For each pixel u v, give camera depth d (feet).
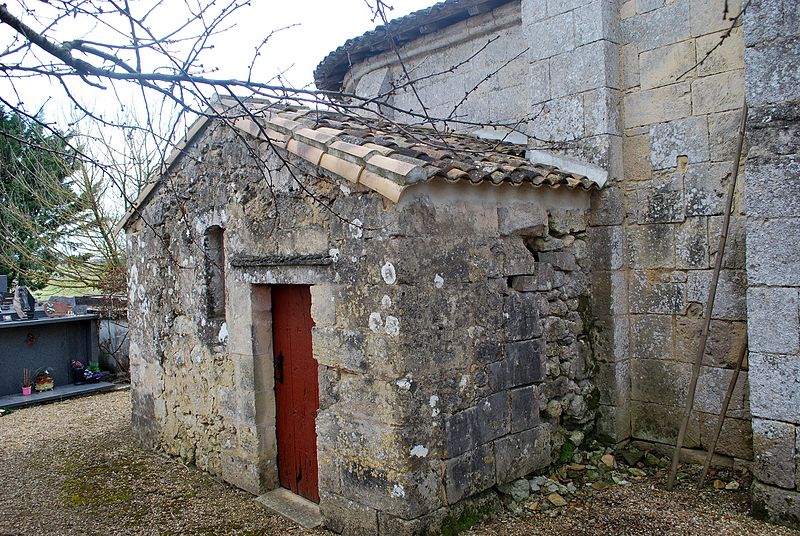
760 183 13.83
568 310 17.83
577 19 18.49
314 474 16.16
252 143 16.58
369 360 13.47
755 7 13.97
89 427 25.85
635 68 18.12
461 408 14.15
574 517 14.53
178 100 9.91
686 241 17.16
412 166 12.40
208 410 19.03
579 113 18.53
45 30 9.50
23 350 32.37
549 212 17.12
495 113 23.16
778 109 13.65
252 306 16.94
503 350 15.37
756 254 13.94
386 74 26.76
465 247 14.46
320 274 14.61
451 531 13.65
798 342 13.38
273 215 15.97
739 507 14.71
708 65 16.60
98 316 35.47
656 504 15.08
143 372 22.54
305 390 16.33
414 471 12.97
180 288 20.11
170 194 20.35
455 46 24.43
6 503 17.49
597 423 18.35
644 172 17.97
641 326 18.17
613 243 17.98
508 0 21.59
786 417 13.61
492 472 14.84
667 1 17.39
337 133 14.94
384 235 13.05
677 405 17.46
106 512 16.61
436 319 13.64
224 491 17.70
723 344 16.46
